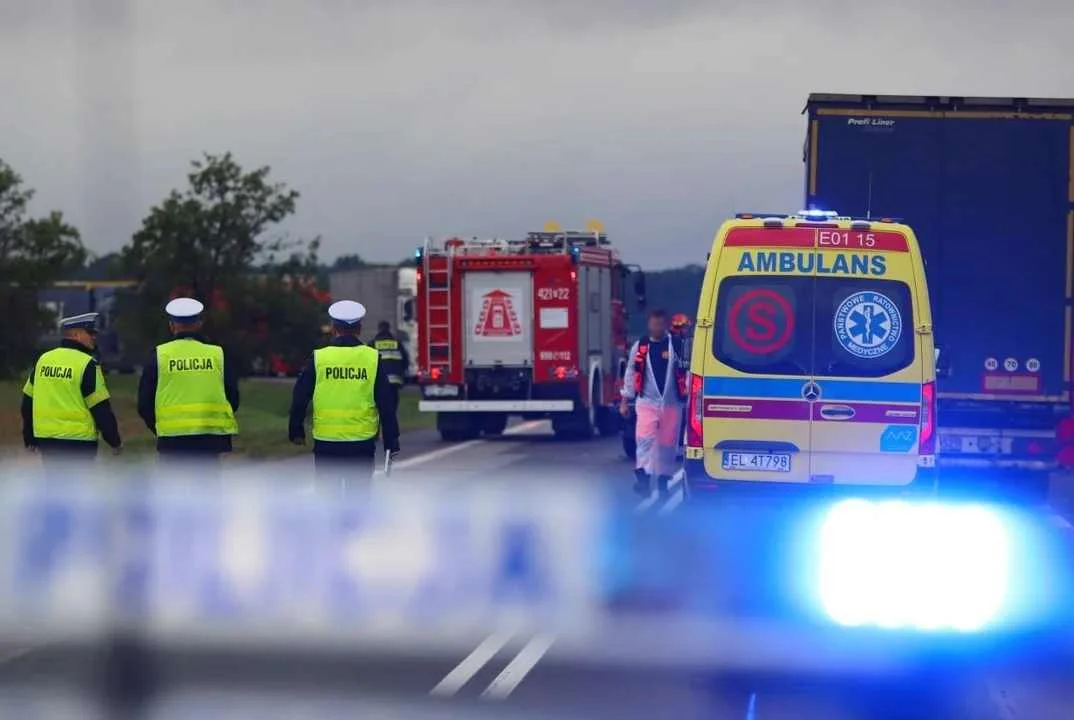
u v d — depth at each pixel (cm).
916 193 4906
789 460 4028
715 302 4062
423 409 8606
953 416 4972
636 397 5312
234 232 10681
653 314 5291
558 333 8562
